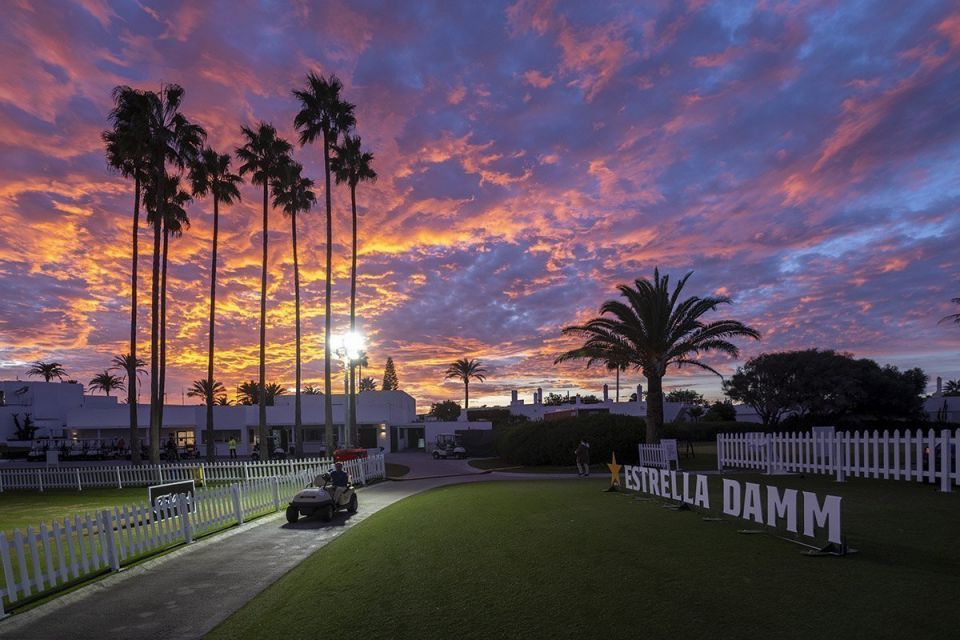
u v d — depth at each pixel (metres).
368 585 9.22
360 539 13.50
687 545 9.45
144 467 33.62
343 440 71.38
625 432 37.28
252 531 15.86
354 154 47.25
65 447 67.31
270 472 32.62
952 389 109.75
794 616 6.09
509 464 43.16
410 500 20.89
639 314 34.50
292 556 12.53
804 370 56.22
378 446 72.56
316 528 16.09
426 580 9.04
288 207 51.28
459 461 51.72
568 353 34.91
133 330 44.06
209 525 15.73
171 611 8.91
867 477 17.16
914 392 58.16
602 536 10.62
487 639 6.51
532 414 81.62
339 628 7.48
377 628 7.30
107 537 11.48
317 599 8.86
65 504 26.05
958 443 14.02
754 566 7.94
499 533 11.89
